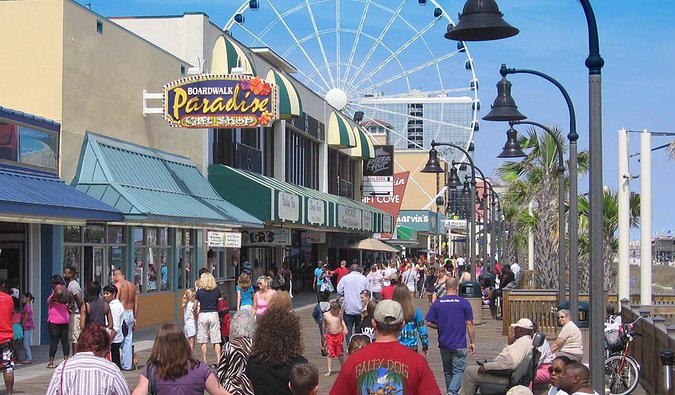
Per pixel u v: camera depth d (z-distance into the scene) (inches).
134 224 908.0
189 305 704.4
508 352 452.4
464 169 1955.0
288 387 300.5
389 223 2304.4
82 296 874.8
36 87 855.1
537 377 467.5
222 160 1289.4
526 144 1631.4
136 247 1000.2
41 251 818.8
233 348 332.5
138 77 1019.9
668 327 527.5
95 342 279.7
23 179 763.4
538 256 1469.0
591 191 383.6
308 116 1731.1
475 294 1152.2
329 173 1994.3
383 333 256.2
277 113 1035.9
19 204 679.7
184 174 1103.0
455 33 435.5
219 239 1013.2
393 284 695.1
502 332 1007.0
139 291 1010.1
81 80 889.5
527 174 1667.1
